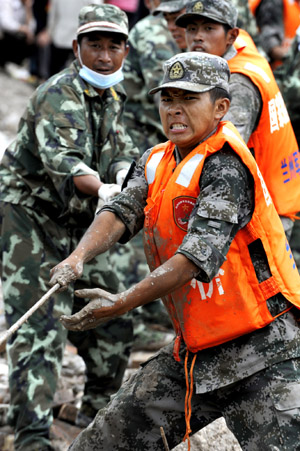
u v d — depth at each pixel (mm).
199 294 5582
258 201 5543
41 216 8086
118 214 5879
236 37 8180
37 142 7980
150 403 5910
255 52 8203
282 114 8188
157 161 5883
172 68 5523
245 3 11797
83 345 8531
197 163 5512
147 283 5223
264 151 8055
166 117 5586
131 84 10789
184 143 5582
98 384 8609
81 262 5680
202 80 5480
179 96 5516
